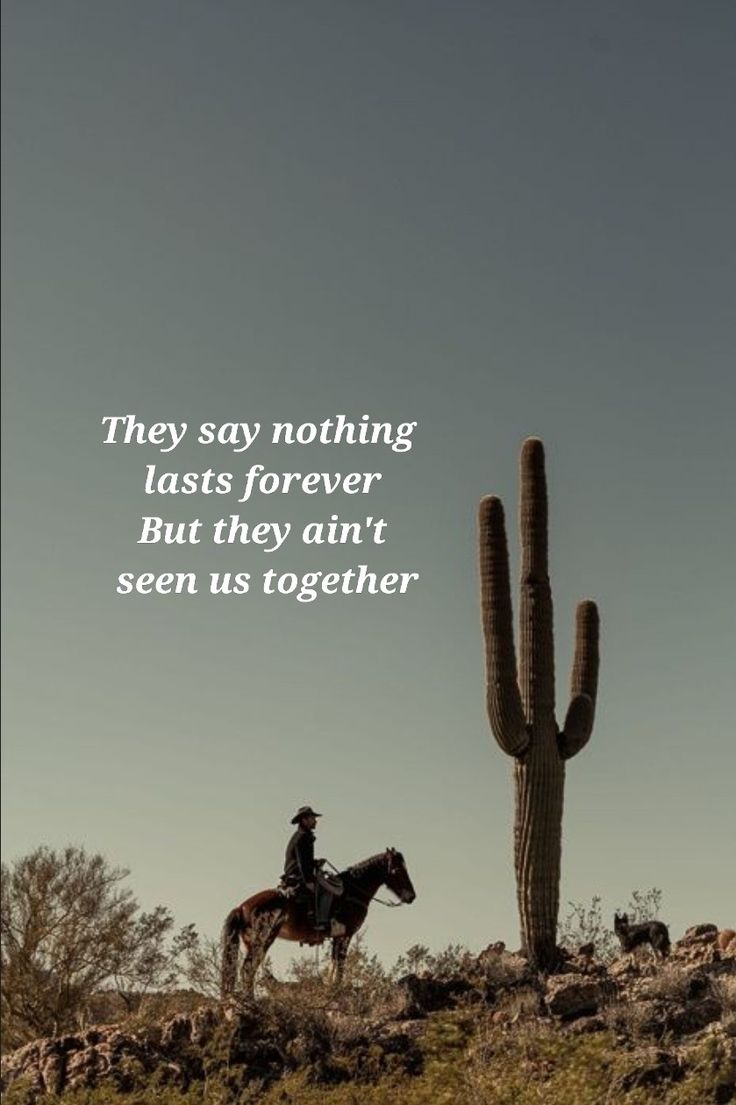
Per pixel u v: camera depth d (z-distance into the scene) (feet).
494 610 129.18
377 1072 115.03
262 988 120.06
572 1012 119.14
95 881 138.00
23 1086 114.11
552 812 129.59
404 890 126.21
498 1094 104.99
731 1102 106.01
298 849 123.44
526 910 128.16
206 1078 112.78
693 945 134.31
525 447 134.21
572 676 134.62
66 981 136.36
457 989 123.13
